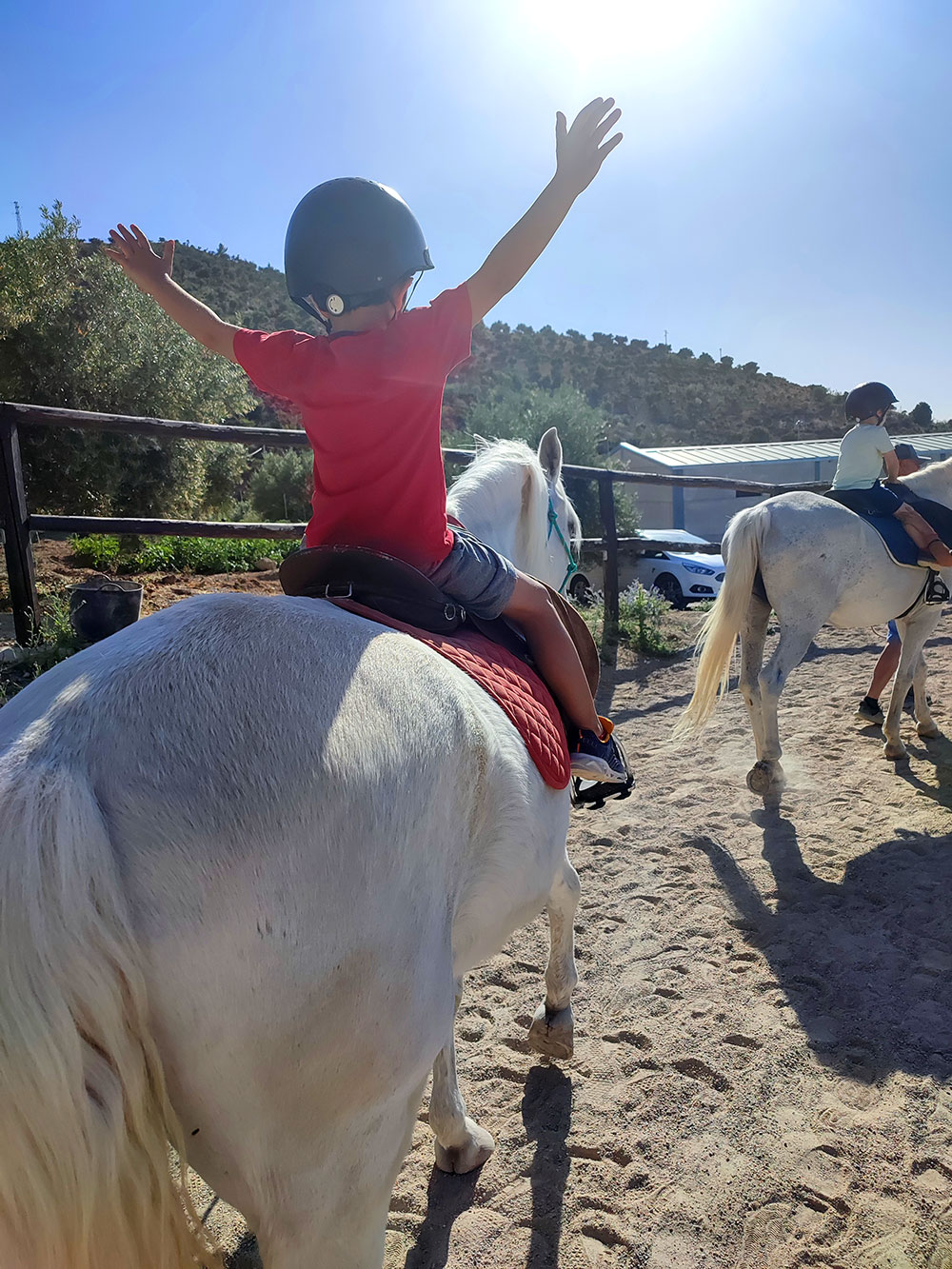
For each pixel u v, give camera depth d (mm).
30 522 5293
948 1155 2146
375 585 1604
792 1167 2127
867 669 7188
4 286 15562
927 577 4730
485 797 1416
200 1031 998
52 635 5363
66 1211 859
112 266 16953
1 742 1032
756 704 4672
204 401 17328
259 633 1244
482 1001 2895
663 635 8430
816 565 4434
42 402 15789
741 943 3199
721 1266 1870
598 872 3818
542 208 1578
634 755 5340
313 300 1668
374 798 1144
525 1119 2338
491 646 1733
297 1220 1106
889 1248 1890
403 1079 1173
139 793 1000
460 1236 1968
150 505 16594
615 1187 2094
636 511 21688
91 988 888
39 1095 837
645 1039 2652
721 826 4246
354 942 1093
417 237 1673
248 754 1072
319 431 1617
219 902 993
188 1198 1024
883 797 4539
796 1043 2604
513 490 2625
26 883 877
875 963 3010
